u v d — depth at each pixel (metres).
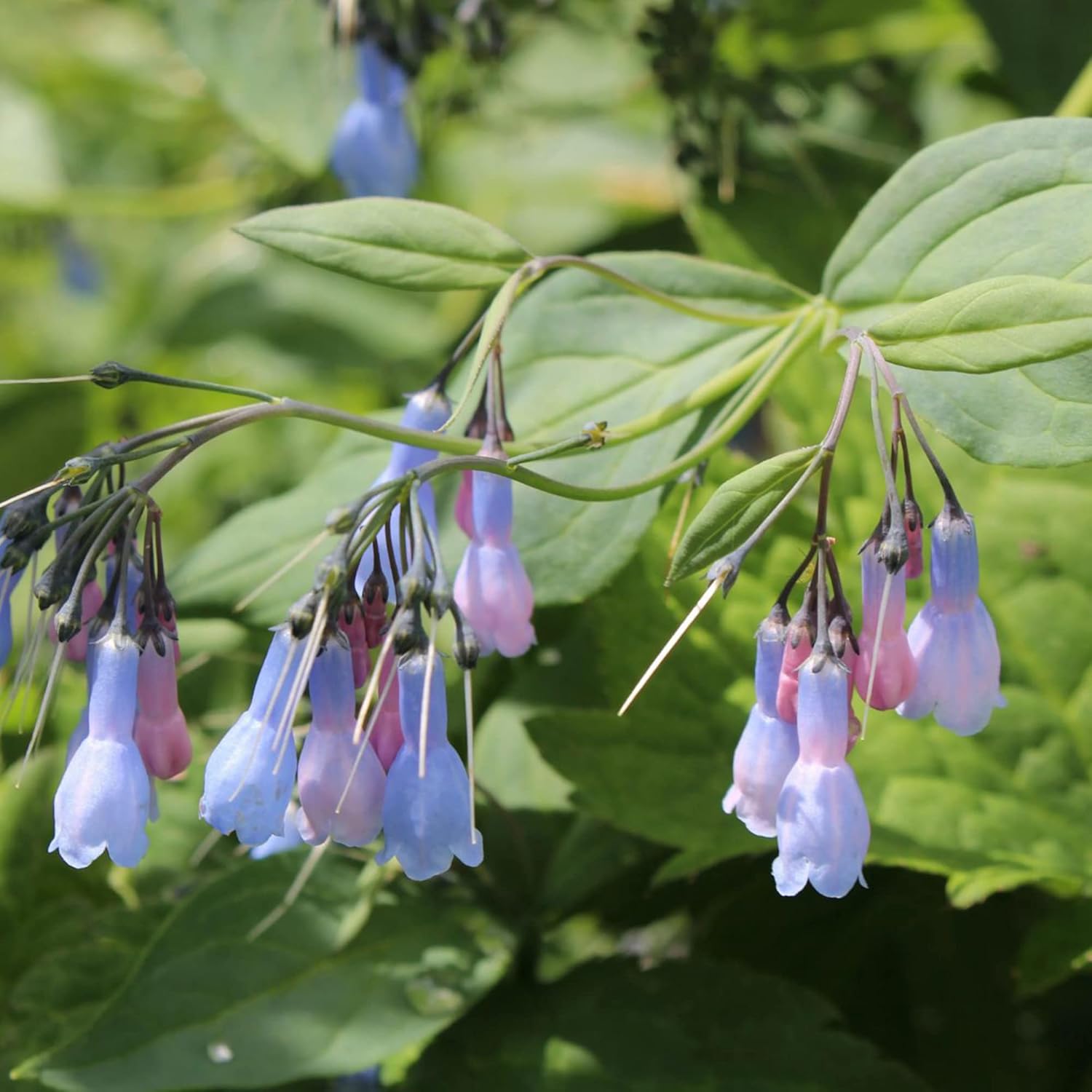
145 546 0.25
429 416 0.27
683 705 0.29
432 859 0.25
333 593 0.25
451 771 0.25
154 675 0.25
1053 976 0.28
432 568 0.25
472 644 0.25
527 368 0.29
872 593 0.25
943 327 0.25
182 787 0.31
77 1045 0.27
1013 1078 0.31
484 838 0.30
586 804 0.29
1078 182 0.27
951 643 0.25
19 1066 0.28
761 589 0.30
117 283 0.53
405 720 0.25
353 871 0.29
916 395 0.26
